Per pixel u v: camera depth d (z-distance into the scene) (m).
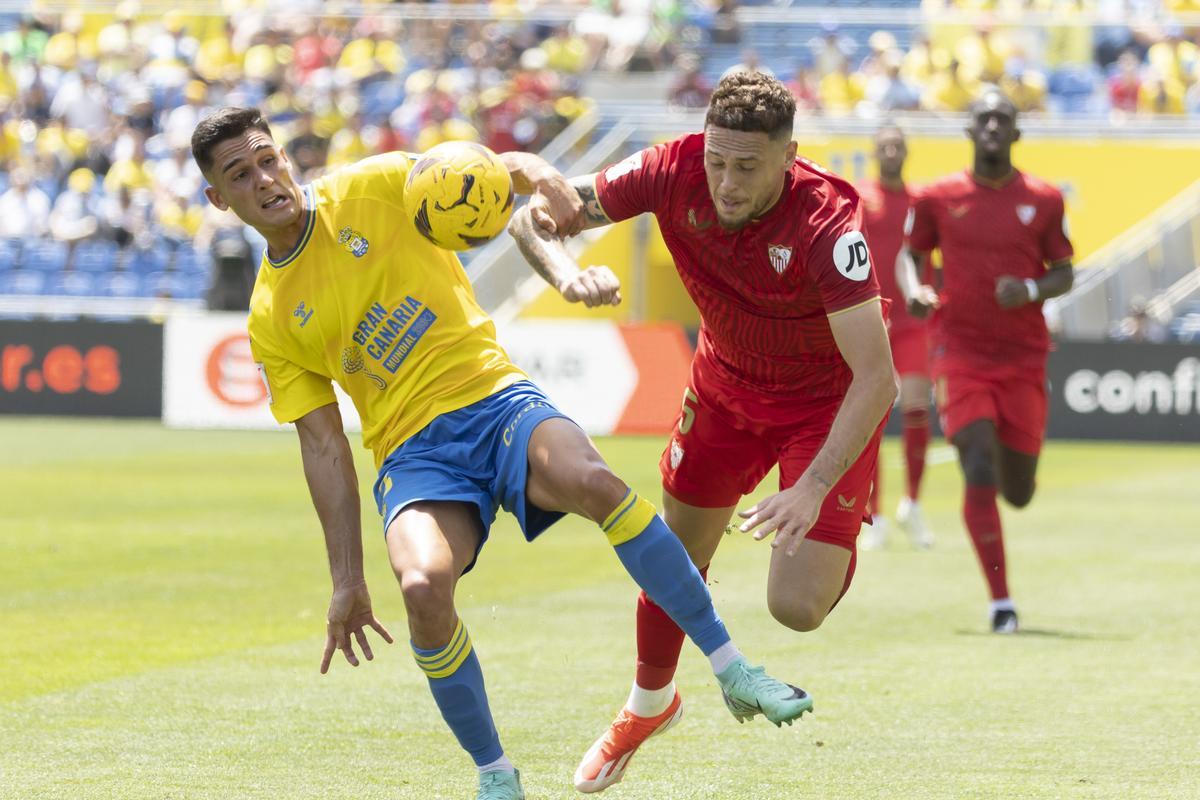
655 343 71.12
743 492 18.80
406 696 22.28
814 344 17.20
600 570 35.38
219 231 80.94
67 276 84.12
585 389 71.62
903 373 40.41
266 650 25.61
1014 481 30.59
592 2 99.06
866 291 15.73
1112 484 55.19
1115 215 80.44
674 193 16.73
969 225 29.97
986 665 24.80
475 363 16.36
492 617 28.98
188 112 89.88
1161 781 17.66
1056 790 17.30
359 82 93.44
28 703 21.59
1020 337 29.78
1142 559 37.69
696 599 15.30
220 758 18.67
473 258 78.25
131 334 75.50
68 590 31.52
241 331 73.81
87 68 96.38
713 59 92.50
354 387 16.67
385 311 16.28
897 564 37.19
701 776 18.12
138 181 88.19
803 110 83.12
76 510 44.66
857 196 16.53
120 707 21.41
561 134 83.81
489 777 16.03
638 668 17.50
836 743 19.70
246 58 95.12
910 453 40.34
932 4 95.69
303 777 17.80
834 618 29.48
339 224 16.31
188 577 33.25
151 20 97.56
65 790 17.12
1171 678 23.77
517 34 94.75
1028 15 89.06
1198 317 77.56
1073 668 24.58
